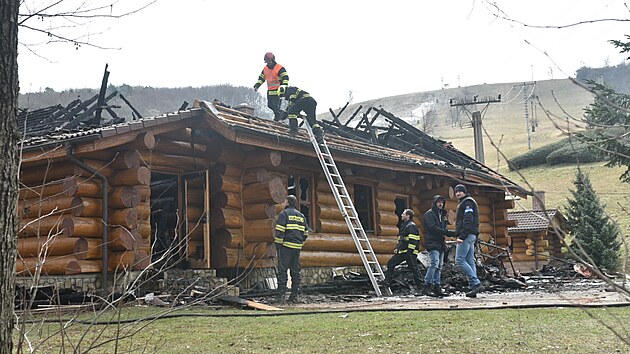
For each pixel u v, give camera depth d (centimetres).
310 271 1421
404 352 526
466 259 1114
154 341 621
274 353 546
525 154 5206
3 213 320
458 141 7331
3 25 329
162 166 1222
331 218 1527
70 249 1055
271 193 1273
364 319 735
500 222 2198
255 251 1284
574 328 616
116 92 1376
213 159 1273
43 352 554
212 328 699
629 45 1608
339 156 1422
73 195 1062
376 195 1691
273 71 1444
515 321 677
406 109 12862
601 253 2612
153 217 1384
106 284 1045
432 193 1856
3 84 326
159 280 1089
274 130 1326
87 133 1037
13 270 324
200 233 1280
